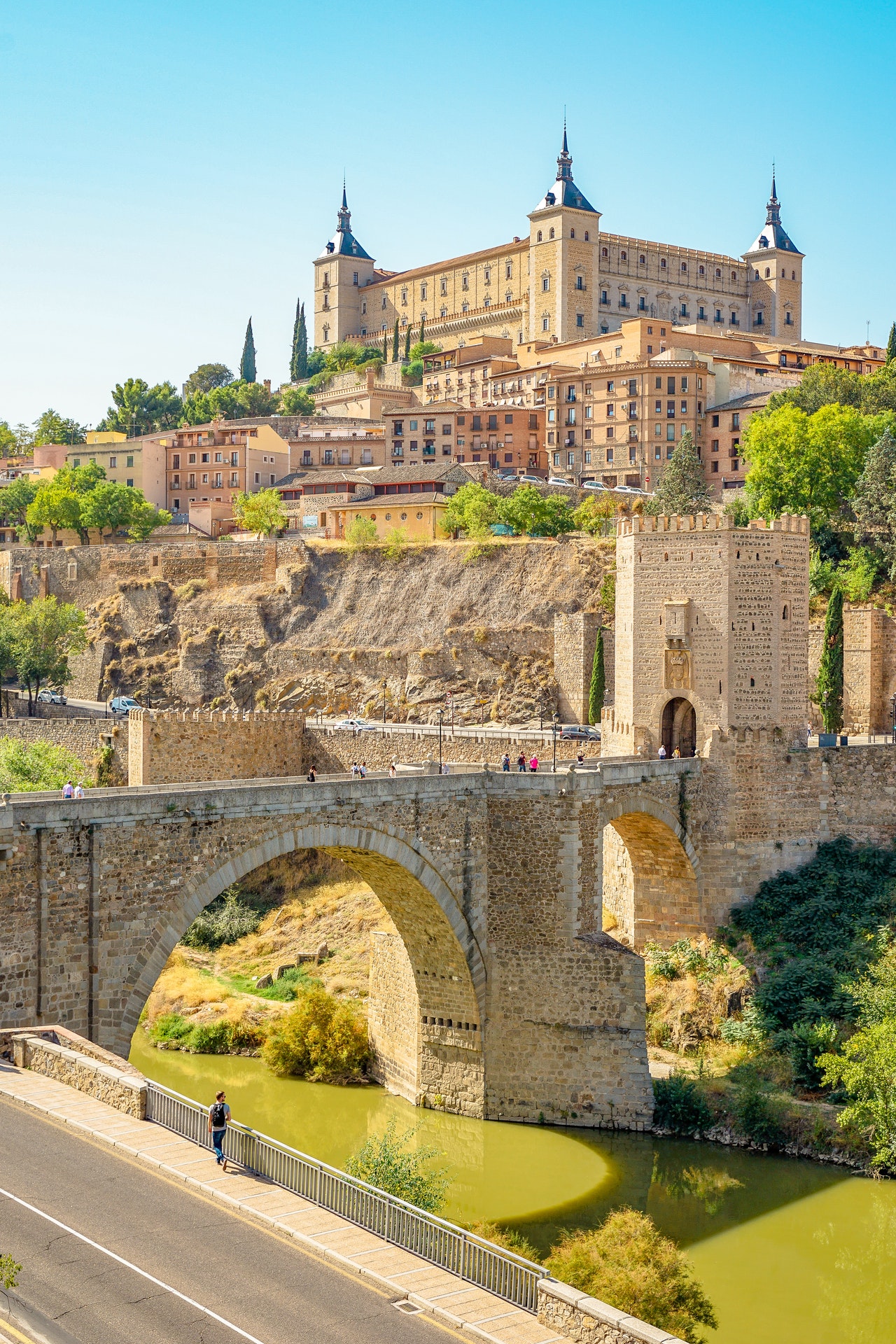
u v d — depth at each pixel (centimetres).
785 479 12688
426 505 15338
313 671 14150
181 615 15512
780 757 8006
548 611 12850
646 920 8075
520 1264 3306
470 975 6538
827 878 7862
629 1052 6381
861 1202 5697
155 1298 2947
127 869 5006
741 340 19625
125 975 4994
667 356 18450
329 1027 7250
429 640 13550
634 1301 4281
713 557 8050
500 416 19112
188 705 14850
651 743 8288
